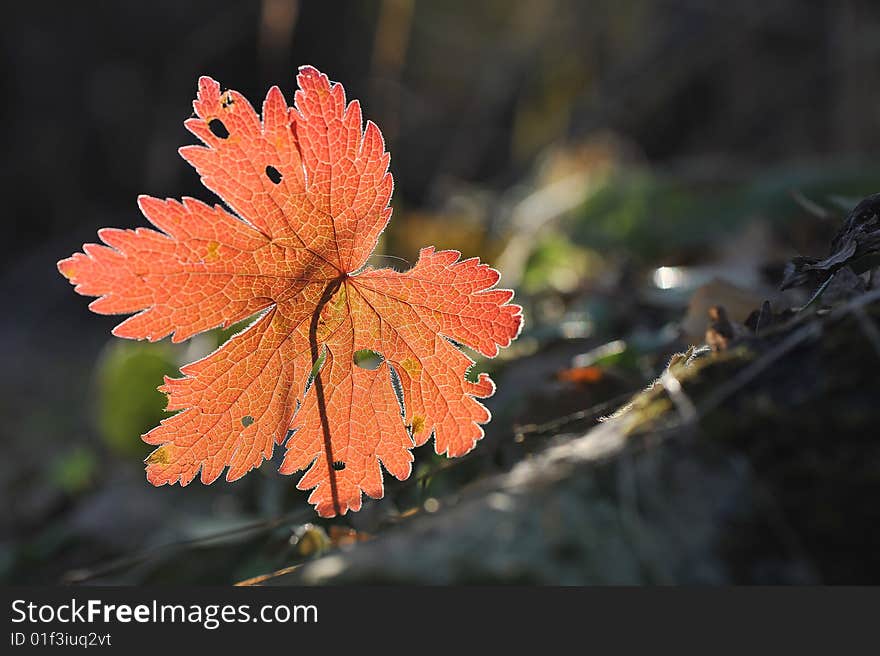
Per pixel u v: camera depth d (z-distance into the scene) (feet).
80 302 5.98
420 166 6.89
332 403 1.11
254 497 1.75
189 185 6.32
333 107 1.08
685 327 1.33
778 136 4.42
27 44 6.54
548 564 0.96
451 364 1.11
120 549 1.95
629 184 2.98
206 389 1.08
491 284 1.10
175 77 6.29
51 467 2.74
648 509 0.97
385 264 1.16
